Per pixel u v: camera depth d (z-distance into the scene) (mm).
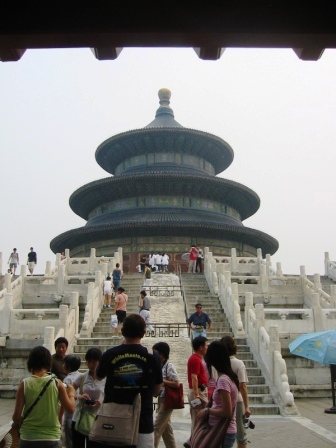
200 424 10586
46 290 37469
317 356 20516
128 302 37469
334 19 8688
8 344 27312
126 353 9336
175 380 13445
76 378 11828
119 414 9008
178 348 27219
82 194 74062
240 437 12562
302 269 40406
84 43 9000
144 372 9289
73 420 11508
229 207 75125
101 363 9414
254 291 37875
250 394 23375
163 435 13617
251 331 27953
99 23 8742
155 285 42344
